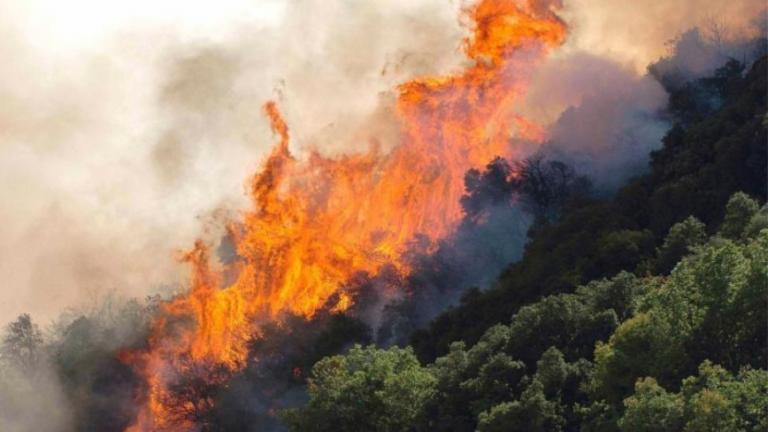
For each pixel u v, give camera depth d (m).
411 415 180.25
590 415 161.50
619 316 185.75
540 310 185.25
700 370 142.62
